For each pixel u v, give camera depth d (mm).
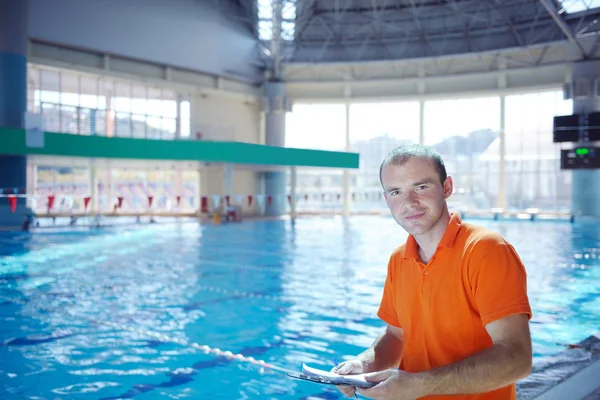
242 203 22000
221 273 7523
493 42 19719
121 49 17516
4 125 14047
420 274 1414
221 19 20469
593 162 17125
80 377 3283
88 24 16594
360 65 21969
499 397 1372
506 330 1242
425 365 1432
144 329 4453
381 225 17281
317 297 5840
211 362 3600
